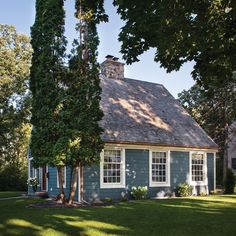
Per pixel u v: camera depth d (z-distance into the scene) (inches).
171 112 1083.3
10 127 1533.0
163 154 953.5
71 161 691.4
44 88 701.9
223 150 1497.3
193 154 1017.5
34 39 736.3
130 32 449.4
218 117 1515.7
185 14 358.0
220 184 1636.3
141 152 908.0
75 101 694.5
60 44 708.0
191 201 756.6
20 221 491.8
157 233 422.6
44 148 699.4
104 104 935.7
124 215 544.4
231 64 442.3
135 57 470.0
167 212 577.9
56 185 902.4
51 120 697.0
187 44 390.6
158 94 1135.0
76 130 683.4
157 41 434.3
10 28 1553.9
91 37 712.4
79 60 703.1
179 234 418.0
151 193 913.5
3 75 1521.9
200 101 1609.3
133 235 412.2
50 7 710.5
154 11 414.6
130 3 414.3
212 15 349.7
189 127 1066.7
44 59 703.1
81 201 776.3
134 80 1127.6
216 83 480.4
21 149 1828.2
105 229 441.1
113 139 848.3
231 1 337.7
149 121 979.3
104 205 708.7
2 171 1381.6
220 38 383.6
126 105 986.1
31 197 919.0
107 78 1051.9
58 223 477.4
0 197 955.3
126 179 873.5
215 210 609.0
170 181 952.9
